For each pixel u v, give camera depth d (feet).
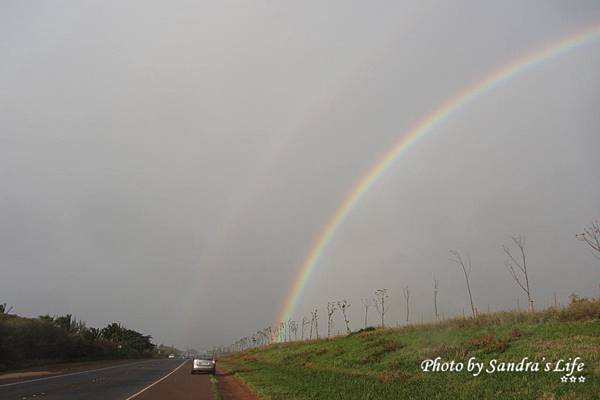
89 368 162.91
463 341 90.17
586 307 82.23
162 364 228.63
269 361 191.72
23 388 81.56
